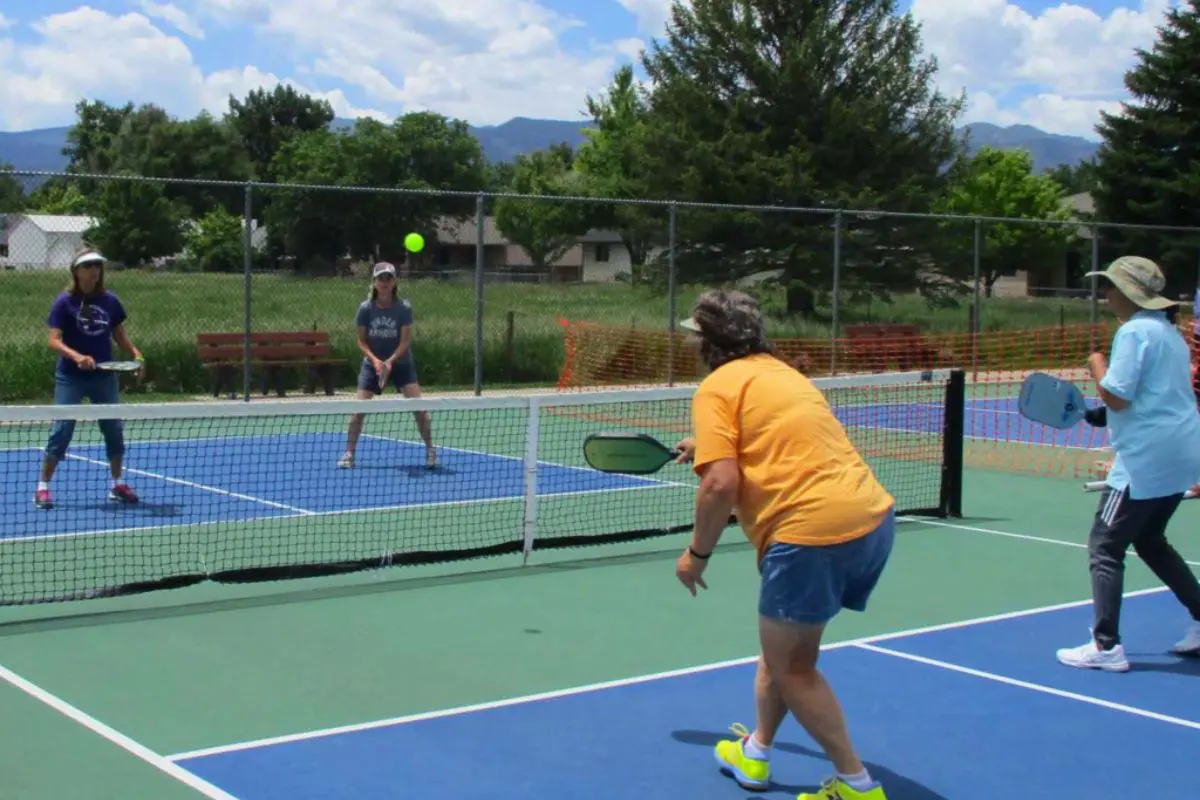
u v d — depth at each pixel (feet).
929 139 107.96
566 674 19.62
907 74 107.76
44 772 15.29
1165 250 118.11
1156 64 126.93
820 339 70.90
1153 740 17.15
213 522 30.99
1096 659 20.18
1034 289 102.58
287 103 355.36
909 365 71.87
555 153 255.91
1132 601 24.68
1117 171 126.41
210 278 64.75
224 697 18.29
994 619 23.15
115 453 33.19
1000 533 31.24
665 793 15.08
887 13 108.37
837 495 13.44
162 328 62.54
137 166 216.33
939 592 25.14
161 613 22.88
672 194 106.22
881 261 90.74
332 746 16.38
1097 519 20.26
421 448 44.98
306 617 22.74
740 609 23.76
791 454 13.56
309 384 57.31
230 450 43.60
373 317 39.01
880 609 23.76
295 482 37.22
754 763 15.12
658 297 82.33
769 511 13.56
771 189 100.12
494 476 38.88
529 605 23.84
